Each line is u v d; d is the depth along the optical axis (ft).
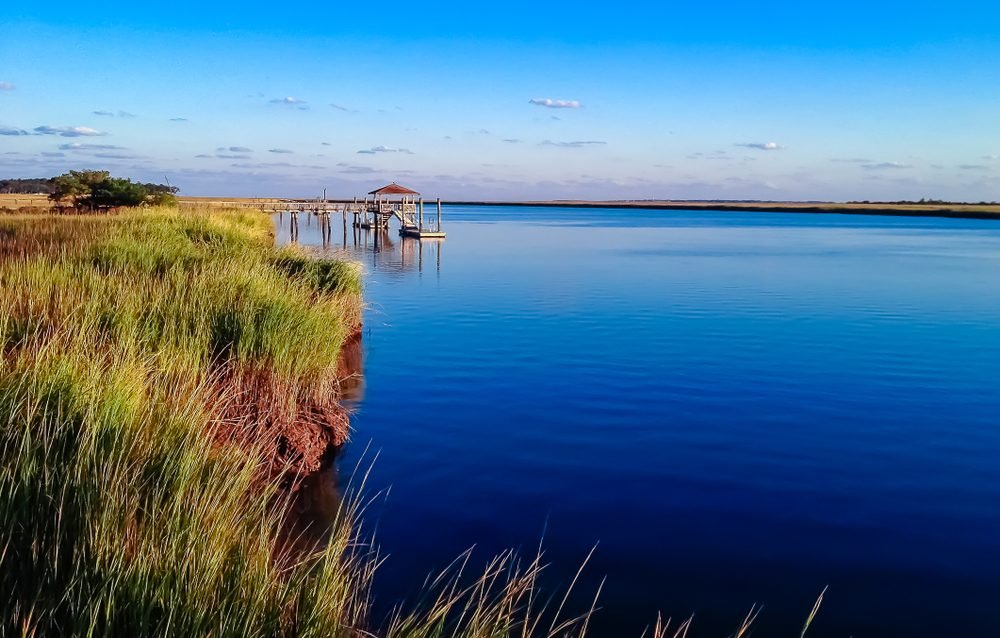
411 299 74.54
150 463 15.61
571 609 18.26
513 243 175.52
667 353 48.83
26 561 11.16
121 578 11.00
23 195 256.11
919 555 21.67
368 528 22.18
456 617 17.15
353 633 15.28
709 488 26.45
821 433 32.94
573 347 50.31
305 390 28.91
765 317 64.39
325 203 205.57
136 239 50.60
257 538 15.28
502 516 23.59
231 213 111.34
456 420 33.60
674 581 19.84
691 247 165.68
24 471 12.75
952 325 61.16
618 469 28.02
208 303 30.01
